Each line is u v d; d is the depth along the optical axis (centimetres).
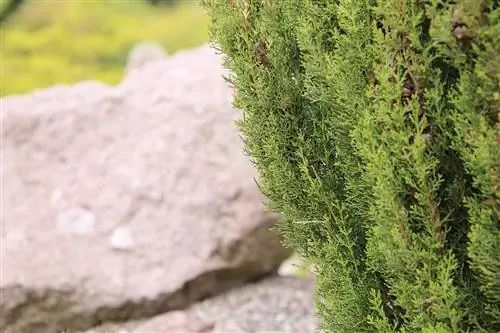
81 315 427
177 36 972
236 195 441
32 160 468
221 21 224
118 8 1088
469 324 196
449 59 187
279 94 222
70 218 450
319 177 221
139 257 440
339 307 218
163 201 451
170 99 480
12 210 452
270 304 448
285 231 243
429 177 189
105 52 927
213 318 435
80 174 464
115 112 484
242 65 223
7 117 475
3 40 914
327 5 207
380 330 204
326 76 200
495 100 174
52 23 984
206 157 456
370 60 194
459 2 176
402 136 186
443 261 192
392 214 191
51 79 851
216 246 441
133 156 466
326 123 220
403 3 184
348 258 218
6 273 425
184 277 436
